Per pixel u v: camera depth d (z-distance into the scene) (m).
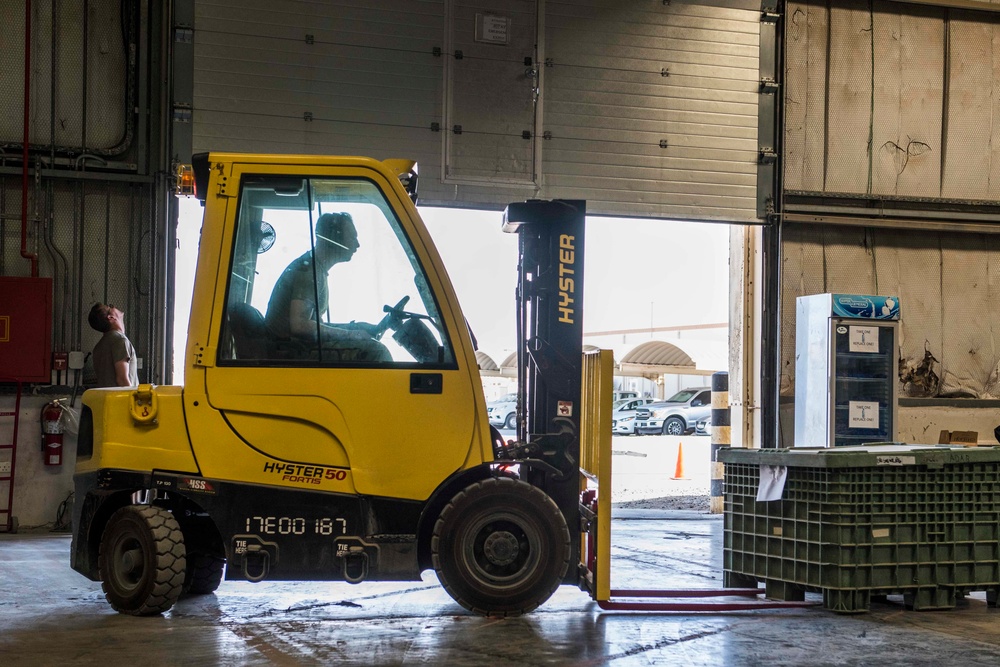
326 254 4.96
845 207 10.82
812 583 5.42
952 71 11.17
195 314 4.93
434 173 9.65
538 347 5.34
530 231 5.38
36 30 8.88
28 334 8.45
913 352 11.06
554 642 4.50
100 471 5.01
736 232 10.94
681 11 10.30
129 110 9.00
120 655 4.18
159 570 4.92
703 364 40.09
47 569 6.57
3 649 4.28
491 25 9.78
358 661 4.11
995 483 5.64
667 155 10.26
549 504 4.94
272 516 4.89
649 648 4.41
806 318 10.23
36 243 8.77
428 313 4.97
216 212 4.95
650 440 25.20
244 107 9.22
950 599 5.52
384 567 4.88
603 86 10.09
